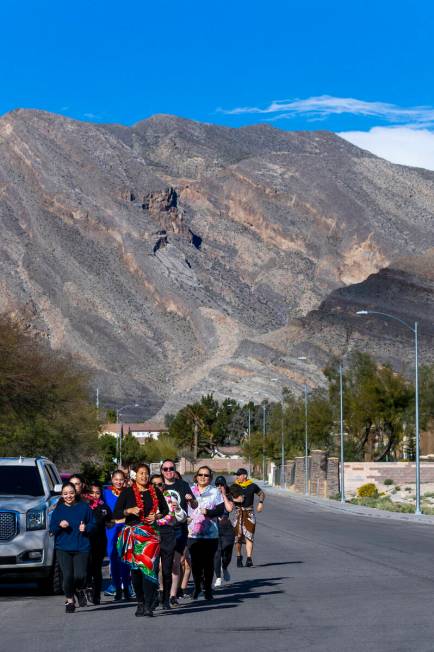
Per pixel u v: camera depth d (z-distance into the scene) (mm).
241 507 25234
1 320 57500
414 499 74938
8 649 13141
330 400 99812
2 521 19547
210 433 191250
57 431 66750
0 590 21344
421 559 26312
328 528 42750
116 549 18969
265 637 13688
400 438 98938
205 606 17281
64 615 16812
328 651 12367
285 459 116812
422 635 13508
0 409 56781
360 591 19078
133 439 149250
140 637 13953
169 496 17250
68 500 17328
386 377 96812
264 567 24922
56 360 71875
